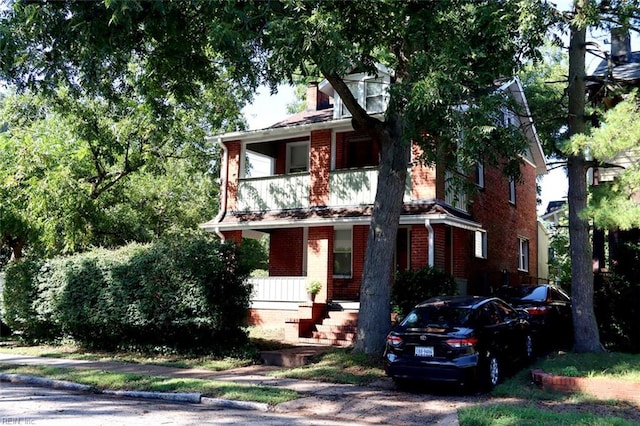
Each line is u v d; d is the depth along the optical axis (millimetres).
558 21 11234
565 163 12367
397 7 11492
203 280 13211
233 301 13539
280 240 21406
